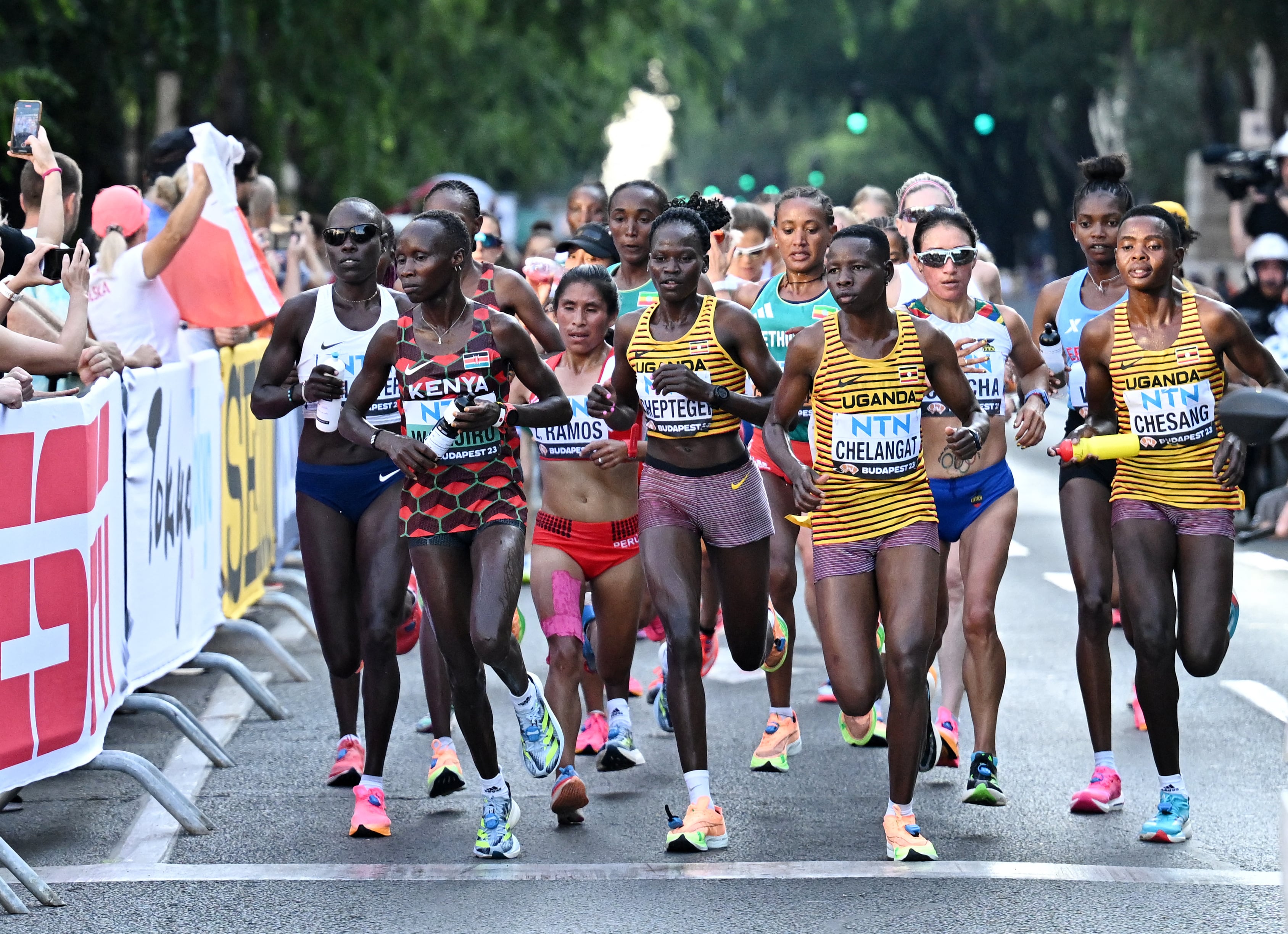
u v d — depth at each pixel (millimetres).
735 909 19391
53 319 26875
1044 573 43750
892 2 186375
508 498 21062
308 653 35375
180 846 22234
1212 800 23969
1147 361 22156
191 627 29781
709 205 27750
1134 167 173375
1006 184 197375
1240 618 37688
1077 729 28266
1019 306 182625
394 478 23688
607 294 24266
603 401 22797
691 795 21891
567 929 18797
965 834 22484
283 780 25672
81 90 58031
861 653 21391
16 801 24641
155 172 36500
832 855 21562
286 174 91812
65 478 21922
